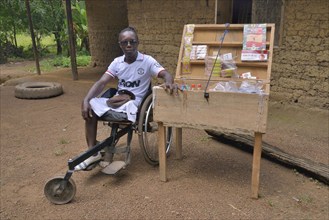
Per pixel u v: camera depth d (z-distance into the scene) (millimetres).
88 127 3600
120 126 3844
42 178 3834
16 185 3707
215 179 3598
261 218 2910
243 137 4281
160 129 3338
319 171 3543
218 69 3504
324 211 3033
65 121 6066
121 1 11898
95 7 12445
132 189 3414
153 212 3021
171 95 3133
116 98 3549
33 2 16625
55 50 20109
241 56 3393
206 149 4426
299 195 3301
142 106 3543
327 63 5895
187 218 2924
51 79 10398
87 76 11023
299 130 5414
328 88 5969
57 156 4438
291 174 3762
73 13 16797
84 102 3480
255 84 3254
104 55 12766
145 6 8398
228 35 3574
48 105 7258
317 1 5770
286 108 6355
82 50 18078
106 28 12375
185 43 3707
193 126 3148
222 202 3152
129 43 3479
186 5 7621
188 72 3691
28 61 16641
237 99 2908
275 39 6520
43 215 3074
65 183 3145
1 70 13883
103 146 3479
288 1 6105
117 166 3518
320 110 6066
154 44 8500
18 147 4844
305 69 6168
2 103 7508
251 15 6855
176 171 3789
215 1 7078
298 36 6117
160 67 3584
